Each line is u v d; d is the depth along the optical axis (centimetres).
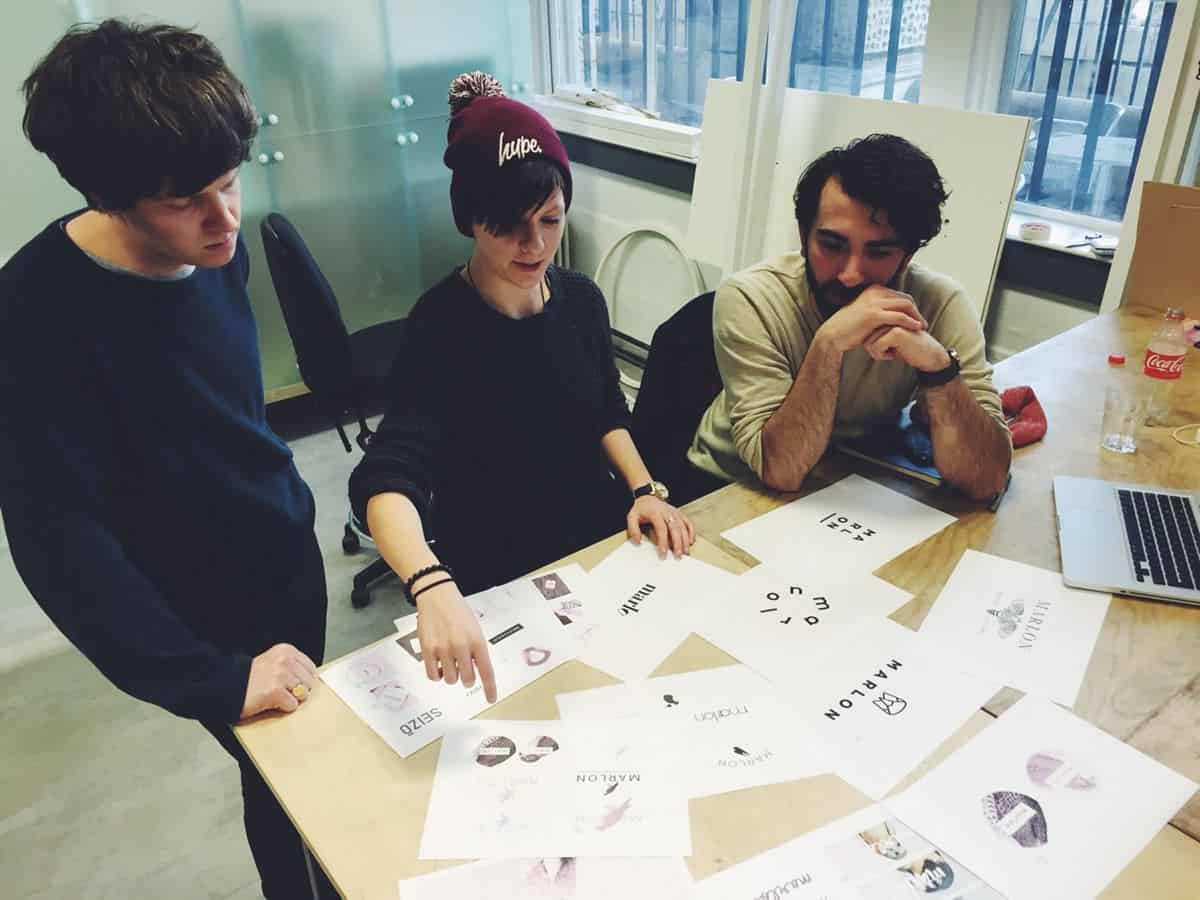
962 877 75
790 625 105
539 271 114
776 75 236
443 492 129
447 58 302
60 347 87
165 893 158
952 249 213
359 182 299
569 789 84
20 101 234
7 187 240
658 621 106
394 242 316
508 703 94
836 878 75
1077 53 209
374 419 319
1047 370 168
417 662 101
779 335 139
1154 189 183
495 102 107
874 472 139
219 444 104
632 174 310
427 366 118
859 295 126
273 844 125
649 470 168
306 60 273
